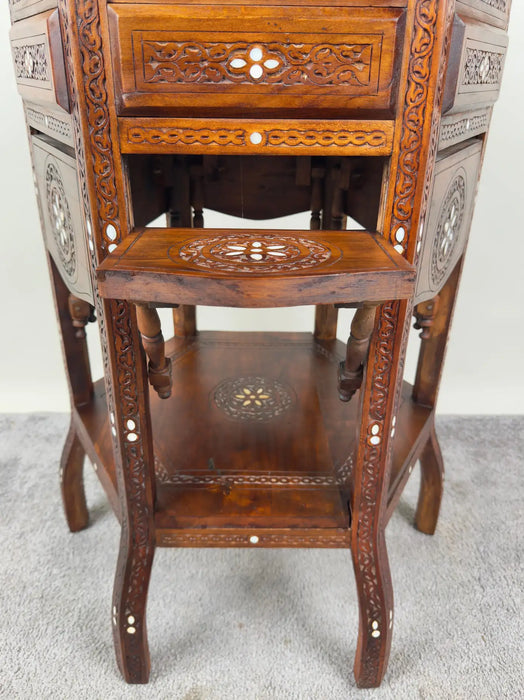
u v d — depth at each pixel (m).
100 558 1.14
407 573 1.10
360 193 1.06
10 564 1.11
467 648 0.95
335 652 0.94
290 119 0.59
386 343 0.68
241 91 0.57
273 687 0.88
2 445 1.49
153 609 1.02
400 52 0.56
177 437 1.00
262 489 0.86
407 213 0.63
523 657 0.93
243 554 1.16
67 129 0.65
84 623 0.99
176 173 1.17
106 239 0.64
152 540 0.81
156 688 0.88
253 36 0.55
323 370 1.25
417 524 1.21
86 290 0.74
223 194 1.24
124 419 0.73
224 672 0.91
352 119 0.59
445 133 0.65
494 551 1.16
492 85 0.75
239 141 0.60
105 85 0.56
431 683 0.89
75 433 1.11
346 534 0.81
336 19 0.54
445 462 1.44
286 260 0.57
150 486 0.78
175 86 0.57
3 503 1.28
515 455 1.47
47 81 0.62
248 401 1.12
